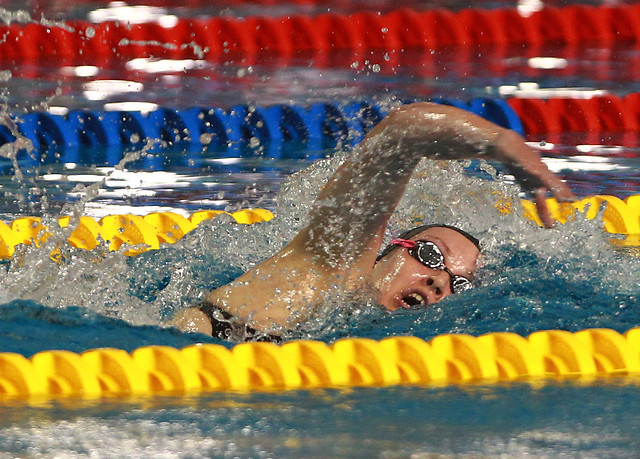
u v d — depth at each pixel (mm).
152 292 9992
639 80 22234
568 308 8930
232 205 14570
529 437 5918
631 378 7270
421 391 6969
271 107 20172
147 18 28375
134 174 16578
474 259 9375
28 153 17938
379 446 5766
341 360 7469
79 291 9695
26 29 26391
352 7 30453
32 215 13773
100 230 13203
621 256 11203
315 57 25984
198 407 6555
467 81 22562
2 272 10258
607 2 30344
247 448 5730
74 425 6141
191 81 23031
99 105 20406
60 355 7223
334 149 18250
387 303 8930
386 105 20203
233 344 8234
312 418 6316
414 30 27531
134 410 6469
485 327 8383
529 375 7410
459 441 5848
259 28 27172
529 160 8156
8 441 5816
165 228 13586
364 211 8352
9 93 21484
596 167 16594
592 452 5633
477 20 27750
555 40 27922
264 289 8664
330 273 8625
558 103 20234
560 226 11383
